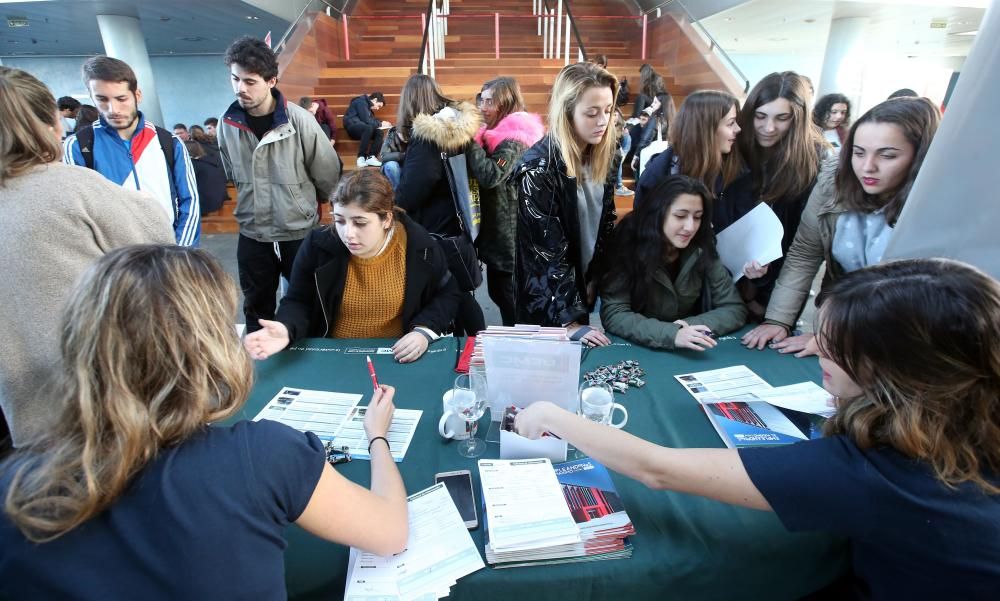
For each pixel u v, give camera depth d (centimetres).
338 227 152
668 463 84
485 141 242
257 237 254
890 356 68
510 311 262
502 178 236
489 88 266
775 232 161
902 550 71
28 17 691
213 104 1169
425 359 152
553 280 175
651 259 166
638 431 117
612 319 169
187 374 60
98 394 57
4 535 56
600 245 190
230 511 59
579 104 155
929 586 71
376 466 92
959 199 100
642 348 158
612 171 179
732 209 194
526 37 794
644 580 83
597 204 179
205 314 62
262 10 680
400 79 673
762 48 1082
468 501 95
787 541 88
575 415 99
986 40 92
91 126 214
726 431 113
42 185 100
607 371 142
